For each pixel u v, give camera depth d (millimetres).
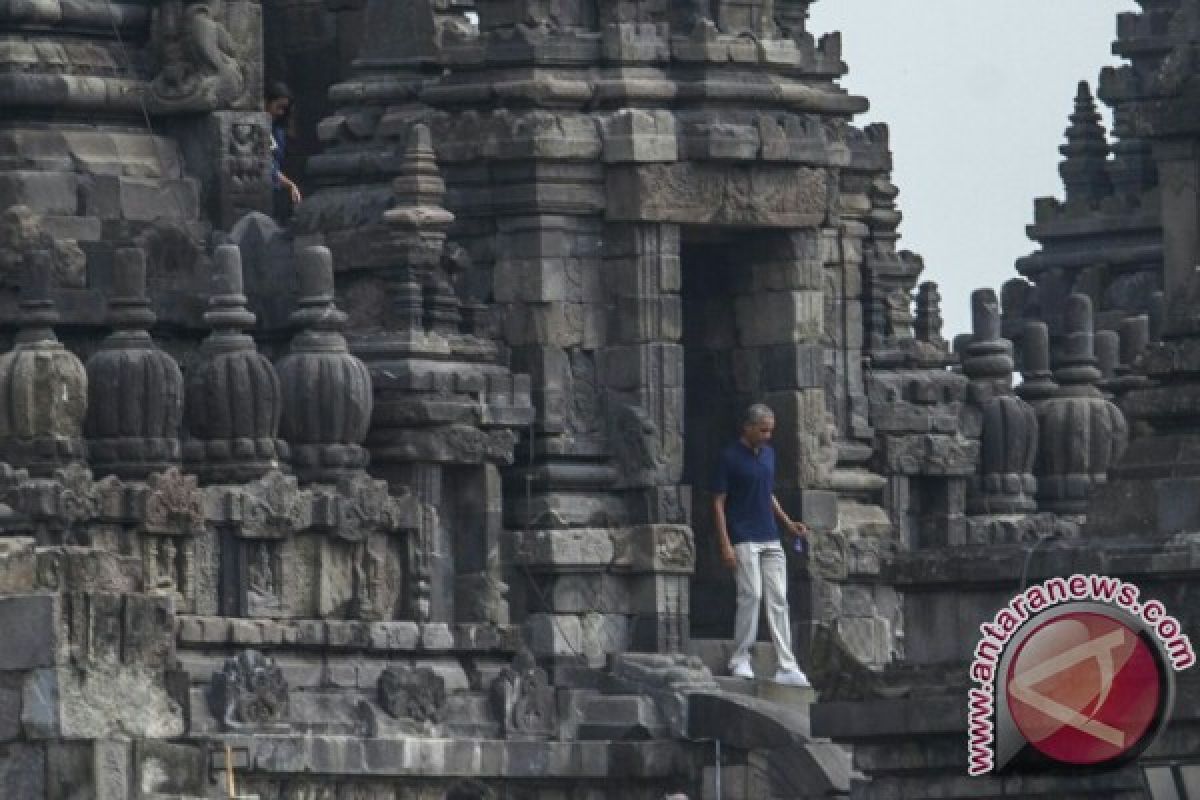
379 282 130875
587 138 133250
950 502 141875
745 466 131375
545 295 132750
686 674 128625
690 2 136125
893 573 111125
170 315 129125
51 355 124250
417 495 129250
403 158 131500
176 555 123375
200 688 122062
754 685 130375
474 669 127188
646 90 133625
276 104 137000
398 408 129250
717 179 134250
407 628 126188
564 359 133000
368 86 135250
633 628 132625
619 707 127688
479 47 133875
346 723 124375
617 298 133625
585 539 132000
